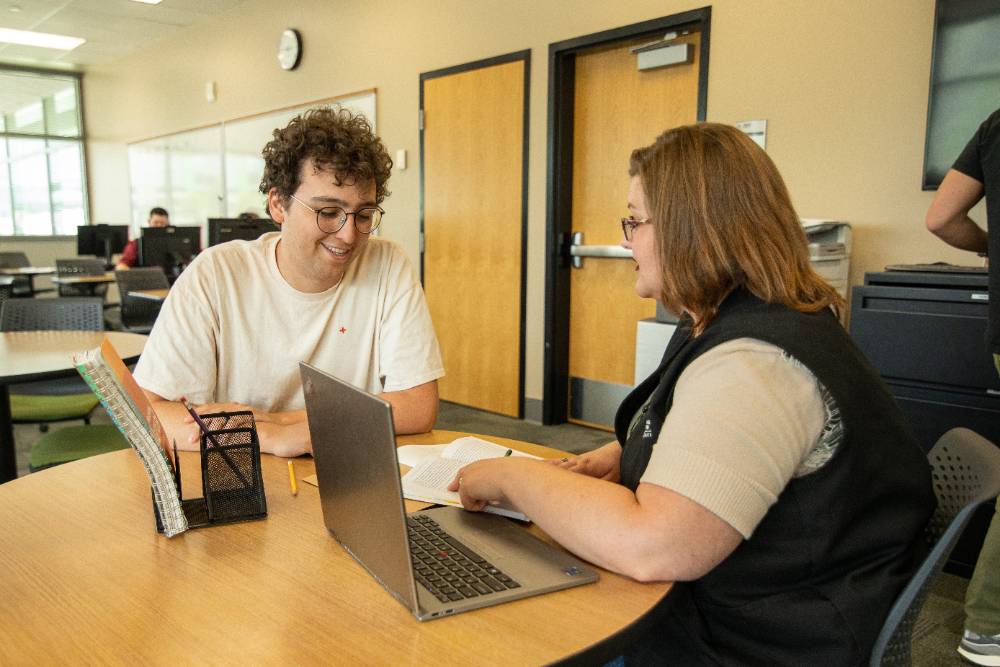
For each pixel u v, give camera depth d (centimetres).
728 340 85
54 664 68
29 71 908
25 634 73
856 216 282
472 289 448
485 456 131
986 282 207
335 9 532
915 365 222
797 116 295
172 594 82
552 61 383
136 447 95
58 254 970
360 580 85
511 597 81
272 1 600
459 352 463
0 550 93
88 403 277
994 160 189
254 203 661
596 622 77
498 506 105
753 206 90
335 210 133
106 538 97
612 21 355
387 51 490
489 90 420
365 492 82
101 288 698
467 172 441
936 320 217
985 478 91
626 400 115
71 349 238
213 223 434
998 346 187
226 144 692
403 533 75
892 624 84
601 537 84
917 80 262
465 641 73
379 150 138
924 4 259
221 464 102
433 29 454
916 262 269
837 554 85
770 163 93
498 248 428
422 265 482
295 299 151
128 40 775
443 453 134
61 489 116
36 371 198
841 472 83
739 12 308
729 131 94
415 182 481
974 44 242
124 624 75
